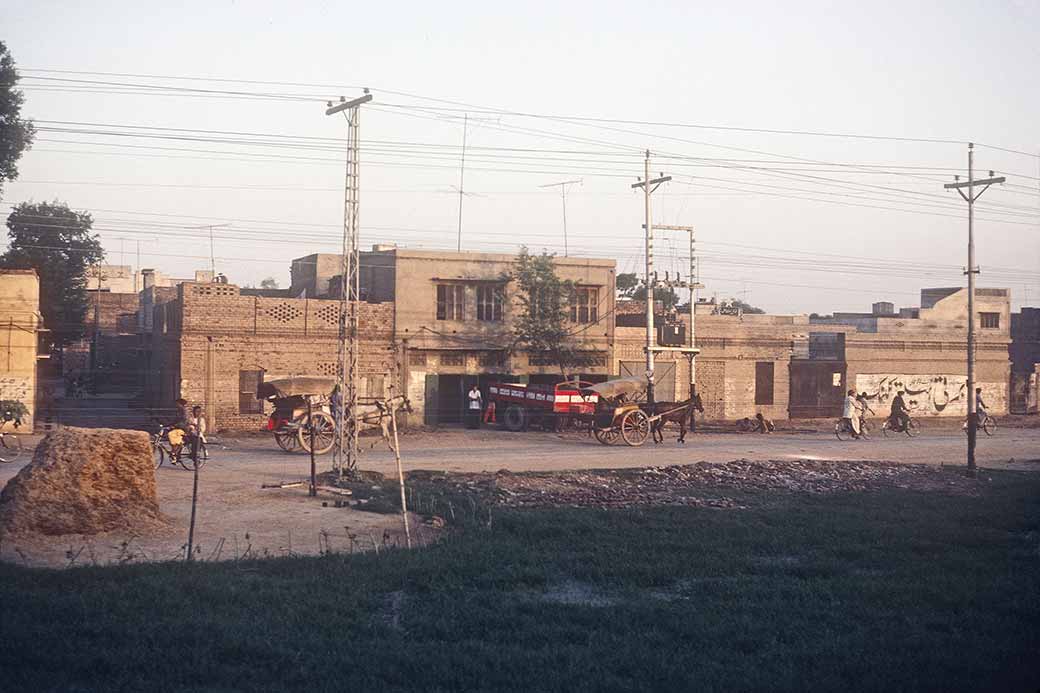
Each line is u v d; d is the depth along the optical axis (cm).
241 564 1384
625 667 972
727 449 3500
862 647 1062
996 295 6053
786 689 916
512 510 1948
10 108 3875
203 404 3688
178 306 3766
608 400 3781
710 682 928
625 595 1302
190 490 2092
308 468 2572
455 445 3416
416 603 1218
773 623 1155
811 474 2727
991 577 1427
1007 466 3184
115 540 1534
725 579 1388
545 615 1168
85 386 5625
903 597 1288
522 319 4294
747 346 5062
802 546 1655
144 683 878
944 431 4838
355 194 2367
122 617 1081
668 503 2153
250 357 3772
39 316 3453
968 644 1075
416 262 4153
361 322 4034
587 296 4538
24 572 1261
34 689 849
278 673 930
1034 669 988
